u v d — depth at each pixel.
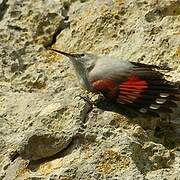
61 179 9.14
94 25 12.26
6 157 10.18
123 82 9.90
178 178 9.18
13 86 11.62
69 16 12.78
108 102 10.34
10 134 10.59
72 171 9.22
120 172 9.19
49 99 11.07
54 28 12.66
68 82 11.52
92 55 10.59
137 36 11.79
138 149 9.55
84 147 9.62
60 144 9.61
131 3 12.30
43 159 9.74
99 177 9.15
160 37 11.54
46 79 11.69
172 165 9.48
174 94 9.62
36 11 12.81
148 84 9.77
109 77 9.99
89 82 10.31
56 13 12.77
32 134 9.60
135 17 12.10
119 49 11.79
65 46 12.34
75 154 9.55
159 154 9.55
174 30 11.64
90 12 12.54
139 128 9.89
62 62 11.99
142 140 9.83
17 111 10.99
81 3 12.88
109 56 11.14
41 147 9.63
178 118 10.26
